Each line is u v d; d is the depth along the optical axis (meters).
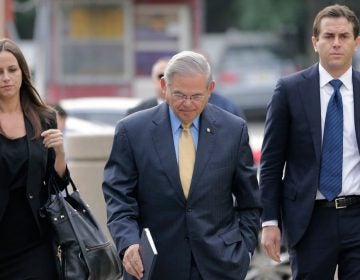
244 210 10.95
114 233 10.57
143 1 43.81
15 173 10.80
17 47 11.02
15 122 10.95
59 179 11.16
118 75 43.66
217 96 16.47
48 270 10.97
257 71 47.97
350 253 12.07
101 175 16.39
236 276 10.67
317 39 12.23
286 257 17.94
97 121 24.05
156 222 10.68
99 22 43.47
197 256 10.62
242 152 10.86
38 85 36.91
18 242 10.90
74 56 43.25
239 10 76.62
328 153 12.06
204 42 58.38
